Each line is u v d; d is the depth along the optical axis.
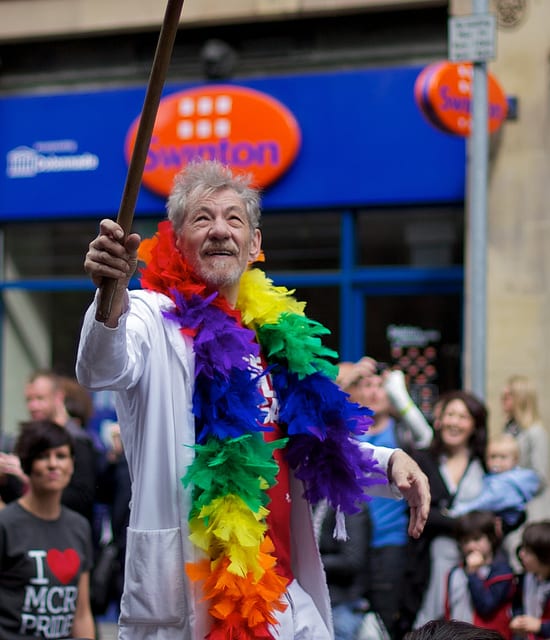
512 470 5.88
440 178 8.81
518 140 8.43
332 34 9.16
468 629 2.19
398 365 9.02
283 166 9.05
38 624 4.36
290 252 9.27
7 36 9.77
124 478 6.21
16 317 10.02
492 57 6.30
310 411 3.02
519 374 8.36
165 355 2.78
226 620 2.73
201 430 2.81
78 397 6.64
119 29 9.53
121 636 2.78
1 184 9.89
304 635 2.94
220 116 9.12
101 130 9.64
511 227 8.43
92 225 9.83
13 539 4.38
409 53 9.01
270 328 3.09
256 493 2.78
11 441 6.75
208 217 2.92
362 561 5.36
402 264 9.02
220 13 9.23
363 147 8.99
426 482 2.95
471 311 6.45
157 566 2.72
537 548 5.05
